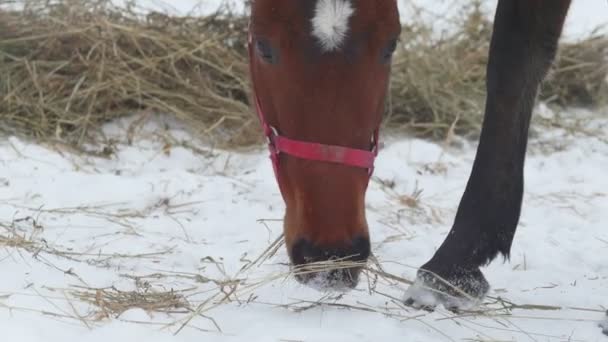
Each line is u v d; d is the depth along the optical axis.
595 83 10.12
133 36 8.71
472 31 10.32
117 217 6.35
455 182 7.79
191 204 6.79
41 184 6.90
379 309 4.75
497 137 4.98
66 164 7.61
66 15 8.91
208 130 8.27
